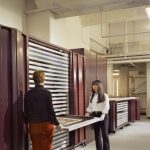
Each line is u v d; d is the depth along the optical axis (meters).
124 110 8.16
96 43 10.30
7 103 2.96
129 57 9.96
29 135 3.16
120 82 13.81
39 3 5.54
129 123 9.04
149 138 6.30
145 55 9.77
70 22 7.21
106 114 4.19
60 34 6.45
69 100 4.95
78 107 5.28
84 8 5.56
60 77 4.62
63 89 4.73
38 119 2.99
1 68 2.87
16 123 3.07
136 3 5.15
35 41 3.75
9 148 2.97
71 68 5.01
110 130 6.90
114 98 7.90
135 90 14.06
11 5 5.39
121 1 5.15
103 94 4.22
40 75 3.09
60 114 4.61
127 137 6.44
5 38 2.96
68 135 4.76
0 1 5.05
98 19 8.28
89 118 4.12
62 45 6.57
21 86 3.21
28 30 6.01
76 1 5.32
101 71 6.74
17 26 5.59
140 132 7.20
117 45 10.66
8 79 2.98
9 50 3.01
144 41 9.98
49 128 3.01
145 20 9.65
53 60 4.37
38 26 5.93
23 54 3.35
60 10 5.81
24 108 3.10
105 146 4.19
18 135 3.11
